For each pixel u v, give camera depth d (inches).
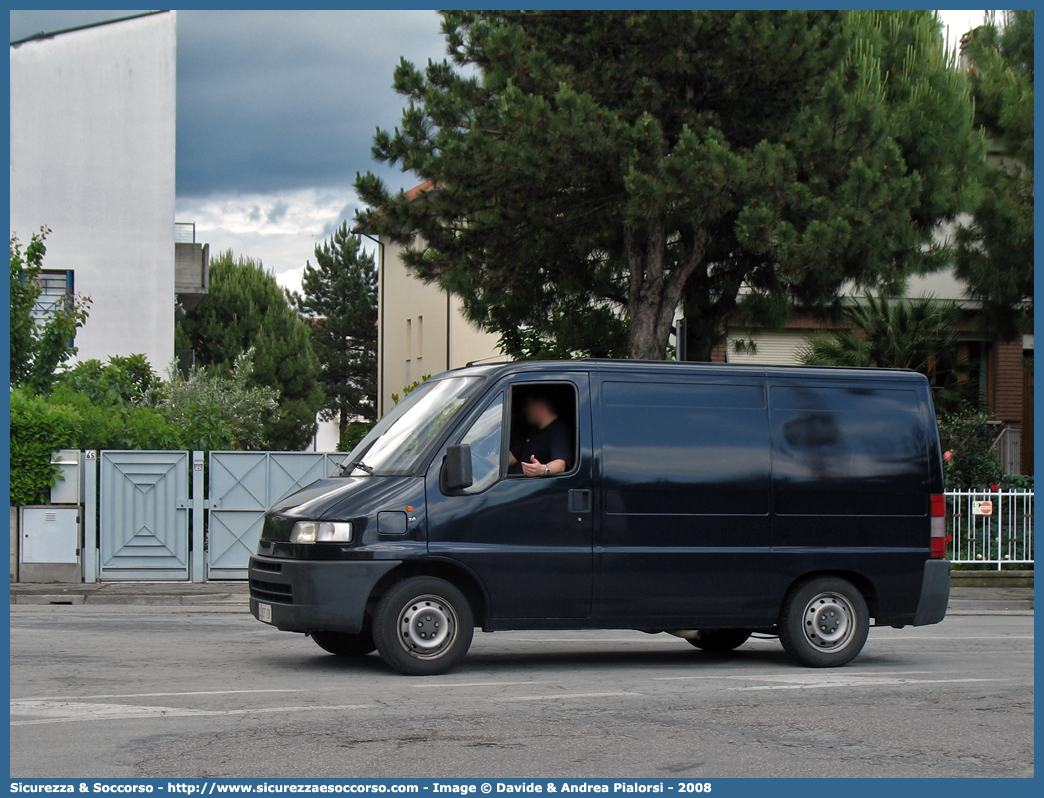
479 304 773.9
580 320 813.2
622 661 380.2
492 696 299.1
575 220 696.4
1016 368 1011.3
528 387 352.8
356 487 335.3
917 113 744.3
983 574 701.9
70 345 1128.2
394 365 2020.2
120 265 1146.0
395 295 2014.0
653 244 695.1
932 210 743.1
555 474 343.0
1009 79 881.5
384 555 325.4
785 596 366.0
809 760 235.6
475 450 339.3
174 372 1144.8
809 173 636.1
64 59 1144.8
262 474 622.5
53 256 1134.4
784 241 606.5
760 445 363.6
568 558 340.8
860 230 615.2
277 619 331.9
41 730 253.6
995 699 309.4
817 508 367.2
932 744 253.3
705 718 274.8
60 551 599.8
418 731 254.5
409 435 349.7
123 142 1151.0
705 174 596.7
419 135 681.0
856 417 376.2
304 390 2603.3
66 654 374.3
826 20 659.4
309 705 283.0
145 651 384.2
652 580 347.9
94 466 606.2
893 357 804.6
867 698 307.3
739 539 358.3
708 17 629.3
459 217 708.7
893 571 373.7
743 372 367.6
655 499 350.9
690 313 785.6
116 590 578.2
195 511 615.5
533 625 338.6
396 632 327.6
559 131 606.5
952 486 768.9
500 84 652.7
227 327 2522.1
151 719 265.3
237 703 285.6
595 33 654.5
